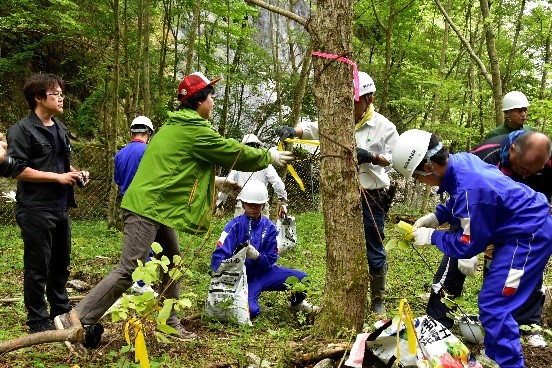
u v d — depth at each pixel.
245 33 11.95
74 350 3.43
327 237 3.49
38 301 3.76
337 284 3.46
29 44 11.04
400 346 3.07
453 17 13.51
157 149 3.76
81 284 5.56
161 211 3.66
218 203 6.76
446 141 14.52
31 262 3.71
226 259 4.46
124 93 11.55
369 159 4.34
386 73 11.66
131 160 5.49
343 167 3.40
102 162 10.65
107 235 8.45
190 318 4.57
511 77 14.16
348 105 3.40
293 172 3.96
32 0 10.12
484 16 8.26
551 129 11.17
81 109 11.57
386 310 4.77
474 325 3.83
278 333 3.78
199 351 3.66
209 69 11.85
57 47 12.13
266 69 13.62
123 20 10.66
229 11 10.69
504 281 3.24
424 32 14.87
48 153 3.76
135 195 3.69
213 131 3.77
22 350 3.43
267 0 12.94
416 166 3.31
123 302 2.77
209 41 12.56
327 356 3.25
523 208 3.22
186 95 3.91
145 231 3.64
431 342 3.08
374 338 3.11
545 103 8.30
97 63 11.94
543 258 3.26
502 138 4.30
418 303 4.95
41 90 3.74
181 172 3.72
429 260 7.23
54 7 10.11
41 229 3.69
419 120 16.58
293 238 6.43
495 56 8.21
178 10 11.34
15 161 3.51
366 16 12.71
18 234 8.11
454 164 3.31
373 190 4.55
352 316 3.45
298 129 4.58
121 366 2.96
